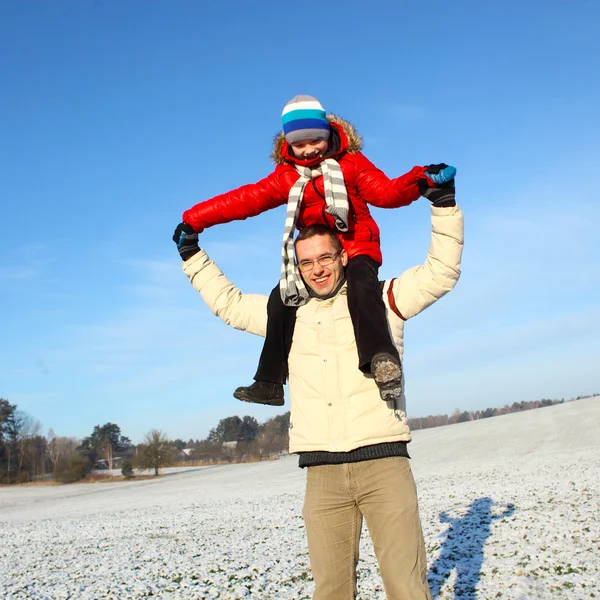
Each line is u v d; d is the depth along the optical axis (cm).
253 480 3938
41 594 938
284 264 349
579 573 772
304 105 358
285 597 809
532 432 3959
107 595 902
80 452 11606
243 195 383
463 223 325
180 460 9556
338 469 326
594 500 1316
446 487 1967
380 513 316
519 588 732
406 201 343
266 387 359
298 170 374
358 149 379
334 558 326
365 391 329
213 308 391
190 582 947
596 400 5134
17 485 7362
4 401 9519
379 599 729
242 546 1263
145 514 2298
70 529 1966
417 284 337
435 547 1005
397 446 324
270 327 357
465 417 12175
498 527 1120
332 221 373
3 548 1587
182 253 393
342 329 339
